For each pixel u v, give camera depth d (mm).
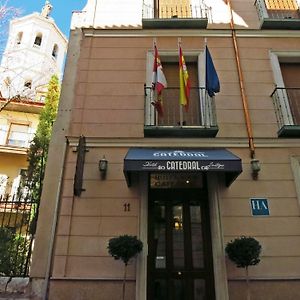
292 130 7184
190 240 6676
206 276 6359
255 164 6926
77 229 6434
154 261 6523
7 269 6746
